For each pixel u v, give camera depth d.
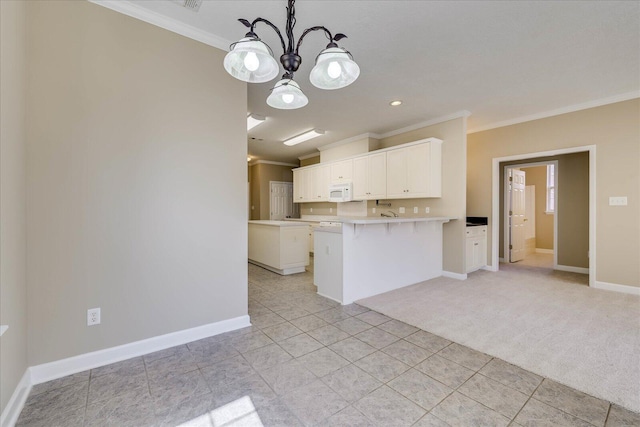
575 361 2.03
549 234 6.91
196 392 1.69
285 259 4.68
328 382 1.80
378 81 3.25
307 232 4.94
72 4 1.85
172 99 2.23
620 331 2.50
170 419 1.48
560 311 2.99
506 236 5.83
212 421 1.47
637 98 3.50
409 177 4.59
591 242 3.88
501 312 2.96
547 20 2.19
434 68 2.95
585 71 3.01
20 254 1.63
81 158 1.89
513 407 1.57
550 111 4.17
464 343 2.30
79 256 1.89
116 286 2.03
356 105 3.99
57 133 1.81
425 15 2.14
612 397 1.64
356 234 3.37
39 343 1.77
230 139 2.53
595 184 3.82
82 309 1.91
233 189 2.55
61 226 1.83
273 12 2.09
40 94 1.75
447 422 1.46
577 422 1.46
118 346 2.04
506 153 4.67
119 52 2.01
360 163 5.44
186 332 2.33
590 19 2.18
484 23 2.23
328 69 1.55
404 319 2.79
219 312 2.50
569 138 4.02
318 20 2.18
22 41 1.66
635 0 1.97
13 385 1.52
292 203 8.76
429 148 4.33
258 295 3.59
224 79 2.49
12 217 1.53
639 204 3.52
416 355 2.12
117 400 1.62
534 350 2.19
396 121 4.69
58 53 1.81
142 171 2.11
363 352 2.17
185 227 2.31
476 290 3.75
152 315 2.17
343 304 3.24
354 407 1.57
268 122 4.75
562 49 2.60
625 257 3.63
